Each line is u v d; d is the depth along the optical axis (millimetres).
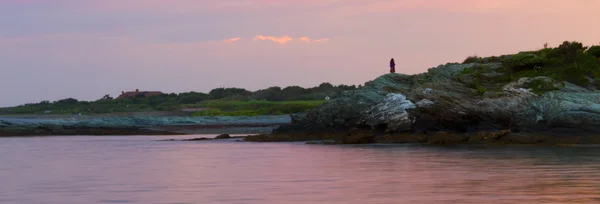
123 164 38500
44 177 30703
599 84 60812
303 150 49531
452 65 69312
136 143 68250
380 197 21766
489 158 37688
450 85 62719
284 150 50000
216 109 170500
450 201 20484
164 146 60531
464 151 44750
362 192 23125
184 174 31312
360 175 28984
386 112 60938
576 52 65875
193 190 24828
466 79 64188
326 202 21078
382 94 63656
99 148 58594
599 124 51500
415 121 59781
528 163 33500
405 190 23297
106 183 27750
